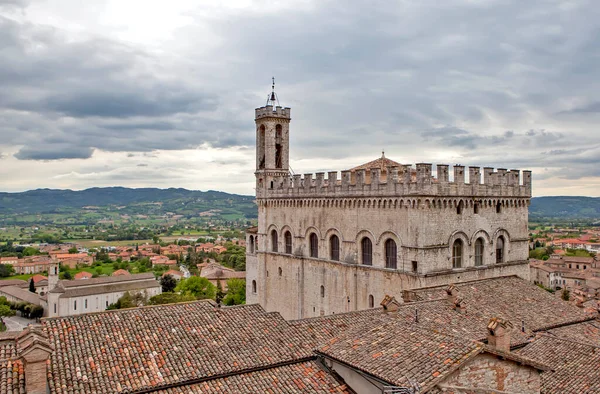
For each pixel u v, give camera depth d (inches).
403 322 1441.9
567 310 2161.7
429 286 2367.1
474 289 2222.0
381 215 2591.0
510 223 2785.4
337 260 2913.4
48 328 1402.6
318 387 1317.7
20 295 7711.6
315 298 3053.6
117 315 1520.7
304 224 3149.6
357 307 2746.1
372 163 3093.0
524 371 1196.5
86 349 1346.0
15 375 1155.3
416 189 2375.7
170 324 1524.4
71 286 7076.8
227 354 1427.2
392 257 2566.4
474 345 1149.1
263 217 3538.4
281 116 3528.5
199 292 6673.2
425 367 1124.5
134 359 1342.3
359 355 1291.8
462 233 2534.5
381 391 1178.6
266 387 1316.4
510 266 2768.2
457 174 2502.5
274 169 3528.5
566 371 1428.4
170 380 1284.4
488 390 1114.1
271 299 3476.9
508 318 1925.4
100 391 1208.8
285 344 1524.4
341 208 2851.9
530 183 2871.6
